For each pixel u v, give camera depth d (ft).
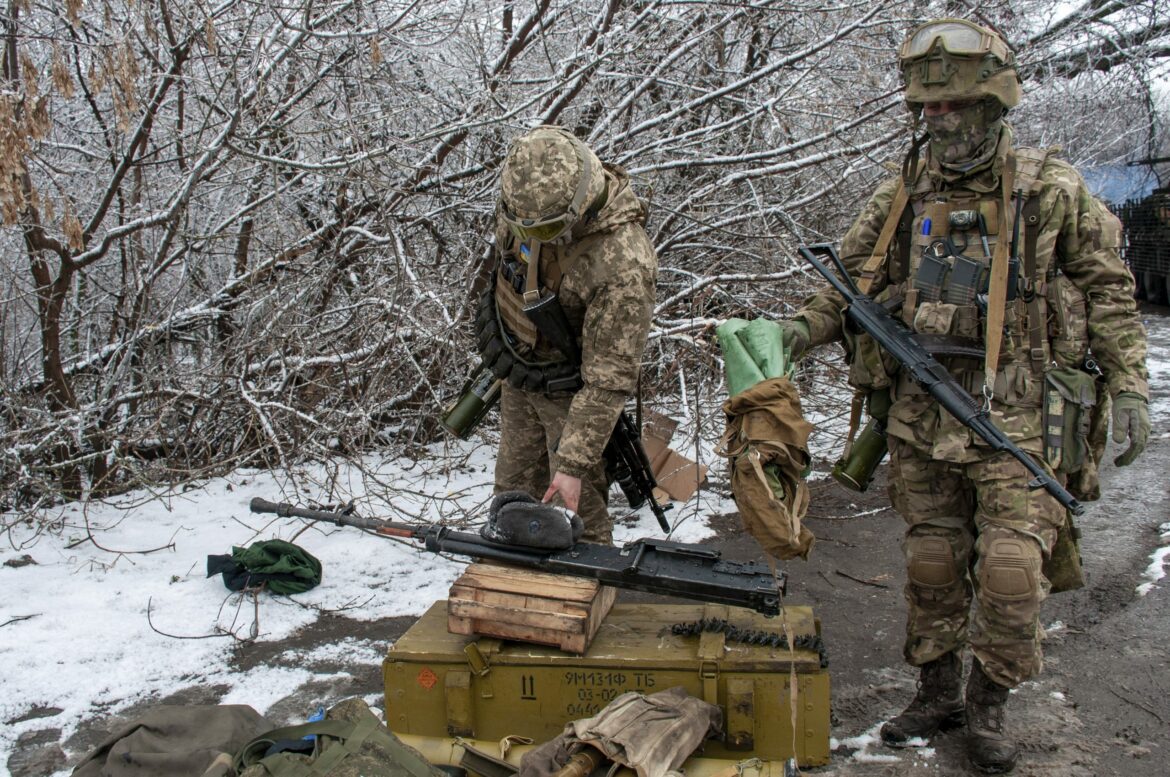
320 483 18.08
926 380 9.29
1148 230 52.29
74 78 21.30
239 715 8.82
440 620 10.33
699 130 19.79
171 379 19.83
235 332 20.57
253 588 13.99
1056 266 9.52
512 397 11.60
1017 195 9.32
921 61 9.23
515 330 10.80
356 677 11.77
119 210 21.66
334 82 20.54
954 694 10.22
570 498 9.97
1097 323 9.35
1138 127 33.76
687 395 19.61
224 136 17.99
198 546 15.78
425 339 18.75
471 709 9.48
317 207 22.49
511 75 20.47
